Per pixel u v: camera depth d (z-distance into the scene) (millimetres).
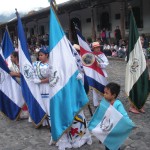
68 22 26703
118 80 11422
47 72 6207
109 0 19938
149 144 5340
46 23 32000
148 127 6168
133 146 5281
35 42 29750
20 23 6547
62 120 5031
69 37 25312
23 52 6477
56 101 4984
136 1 20750
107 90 4461
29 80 6395
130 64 7094
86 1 21250
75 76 5105
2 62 7027
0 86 7066
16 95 7113
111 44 19156
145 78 7055
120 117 4316
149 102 8016
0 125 7000
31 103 6438
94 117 4602
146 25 20438
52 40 5000
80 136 5293
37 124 6445
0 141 5977
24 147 5586
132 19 7047
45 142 5746
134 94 7102
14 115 7148
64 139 5258
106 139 4480
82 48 7477
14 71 7234
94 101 7828
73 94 5090
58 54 5012
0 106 7094
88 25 25844
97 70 7543
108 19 23531
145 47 14641
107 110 4426
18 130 6555
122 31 19406
